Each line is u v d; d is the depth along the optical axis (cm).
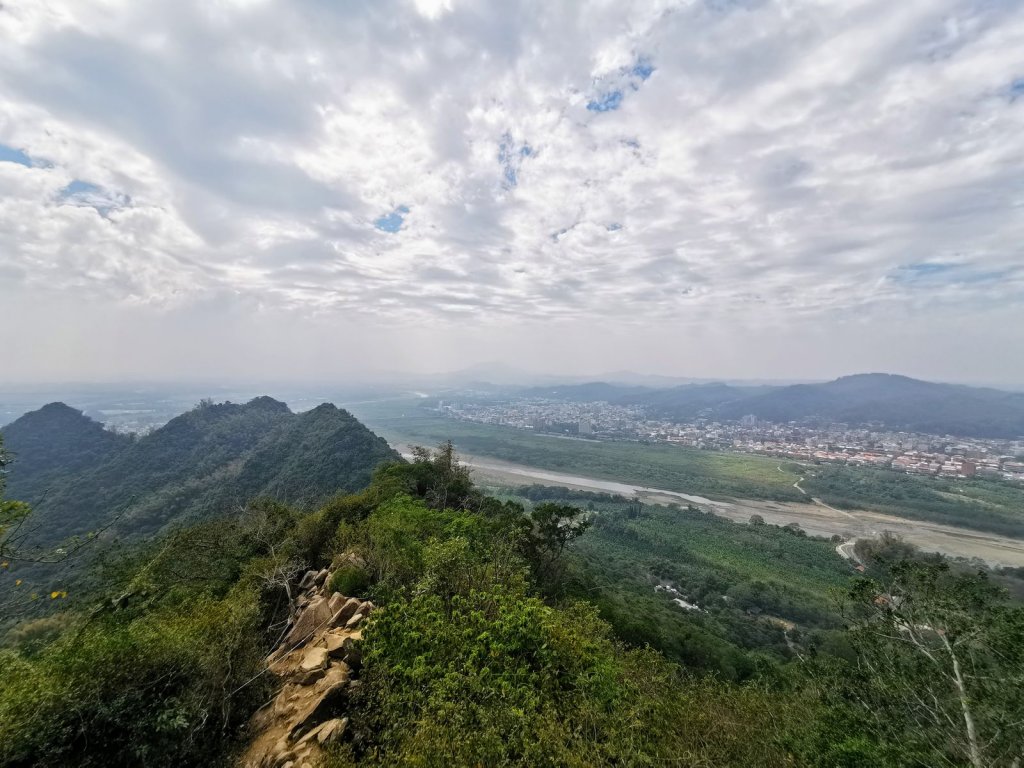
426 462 3041
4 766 484
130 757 553
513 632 747
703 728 717
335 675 705
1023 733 635
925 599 795
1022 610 720
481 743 527
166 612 870
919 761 623
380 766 533
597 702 649
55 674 557
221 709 666
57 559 672
